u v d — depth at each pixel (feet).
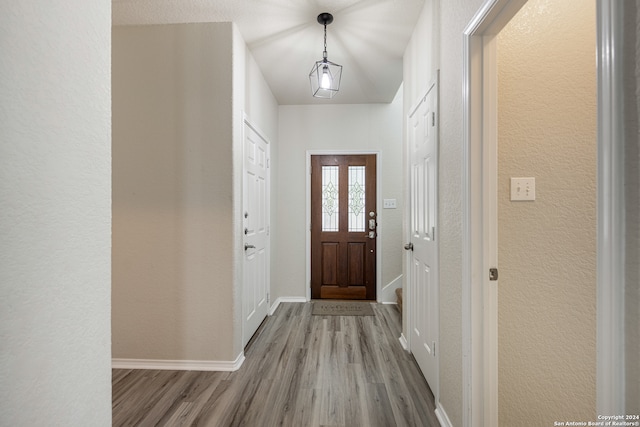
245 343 8.04
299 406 5.56
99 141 2.37
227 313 6.94
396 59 8.61
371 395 5.88
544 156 4.45
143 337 7.07
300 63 8.87
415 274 7.18
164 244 7.00
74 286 2.14
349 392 5.98
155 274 7.02
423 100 6.50
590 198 4.39
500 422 4.52
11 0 1.69
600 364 1.97
